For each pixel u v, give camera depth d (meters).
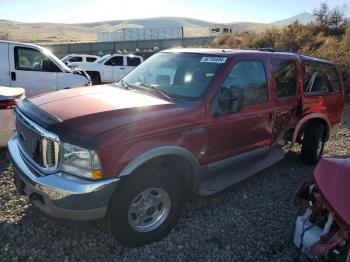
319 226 2.97
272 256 3.49
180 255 3.46
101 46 43.69
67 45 42.09
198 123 3.73
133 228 3.45
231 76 4.14
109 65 18.52
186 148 3.66
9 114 5.48
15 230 3.72
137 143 3.23
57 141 3.12
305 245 3.00
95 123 3.19
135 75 4.75
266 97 4.66
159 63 4.66
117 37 62.19
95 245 3.54
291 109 5.13
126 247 3.52
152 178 3.42
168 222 3.67
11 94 5.63
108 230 3.76
